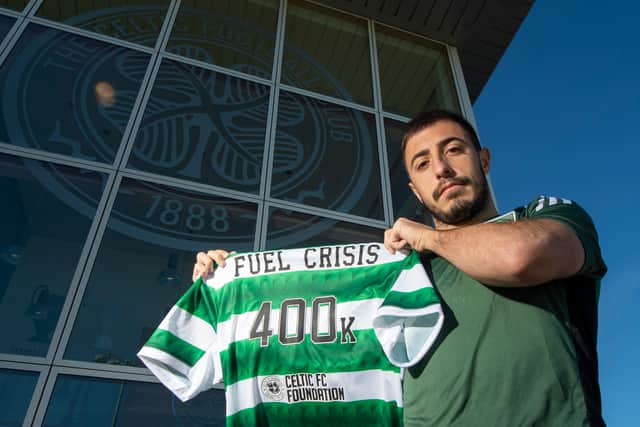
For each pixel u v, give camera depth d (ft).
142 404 8.14
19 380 7.73
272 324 6.18
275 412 5.66
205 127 12.51
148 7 14.35
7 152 10.23
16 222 9.50
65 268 9.23
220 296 6.56
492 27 17.52
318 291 6.36
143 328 9.02
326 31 16.65
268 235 11.27
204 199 11.25
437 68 17.56
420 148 5.70
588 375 3.93
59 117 11.20
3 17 12.32
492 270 4.22
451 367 4.32
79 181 10.46
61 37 12.57
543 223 4.31
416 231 5.31
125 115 11.87
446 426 4.05
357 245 6.65
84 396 7.92
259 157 12.56
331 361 5.85
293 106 14.08
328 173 13.07
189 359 6.04
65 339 8.34
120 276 9.50
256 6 16.01
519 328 4.21
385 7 17.04
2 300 8.46
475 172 5.43
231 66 14.19
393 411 5.48
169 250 10.23
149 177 11.06
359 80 15.94
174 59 13.47
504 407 3.89
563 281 4.46
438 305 4.81
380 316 5.23
